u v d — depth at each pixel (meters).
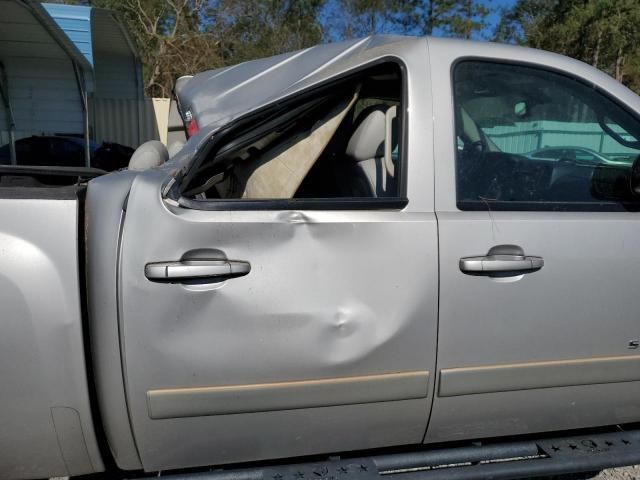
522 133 2.25
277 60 2.47
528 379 2.07
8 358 1.72
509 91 2.22
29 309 1.71
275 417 1.90
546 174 2.21
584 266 2.06
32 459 1.85
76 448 1.86
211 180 2.19
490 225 1.99
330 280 1.86
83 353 1.76
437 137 2.02
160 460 1.89
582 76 2.23
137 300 1.74
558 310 2.05
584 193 2.20
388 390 1.95
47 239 1.74
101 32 11.59
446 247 1.94
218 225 1.79
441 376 1.99
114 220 1.78
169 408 1.80
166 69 22.91
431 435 2.09
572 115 2.29
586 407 2.21
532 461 2.09
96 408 1.87
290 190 2.20
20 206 1.74
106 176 1.95
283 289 1.83
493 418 2.11
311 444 1.98
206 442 1.89
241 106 2.21
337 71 2.07
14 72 12.09
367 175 2.33
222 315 1.79
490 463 2.08
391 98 2.37
